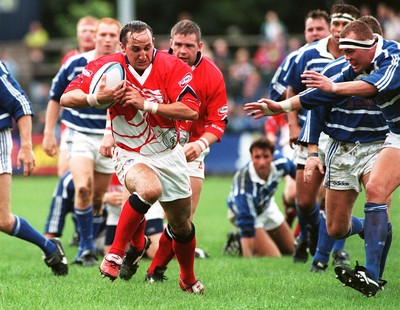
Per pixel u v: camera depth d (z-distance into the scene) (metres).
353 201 27.80
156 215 35.31
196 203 29.23
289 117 32.72
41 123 87.69
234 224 39.09
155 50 24.53
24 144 27.89
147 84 24.11
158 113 23.67
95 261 33.84
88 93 23.77
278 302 23.98
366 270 24.06
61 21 128.25
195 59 28.72
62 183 36.34
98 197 35.81
